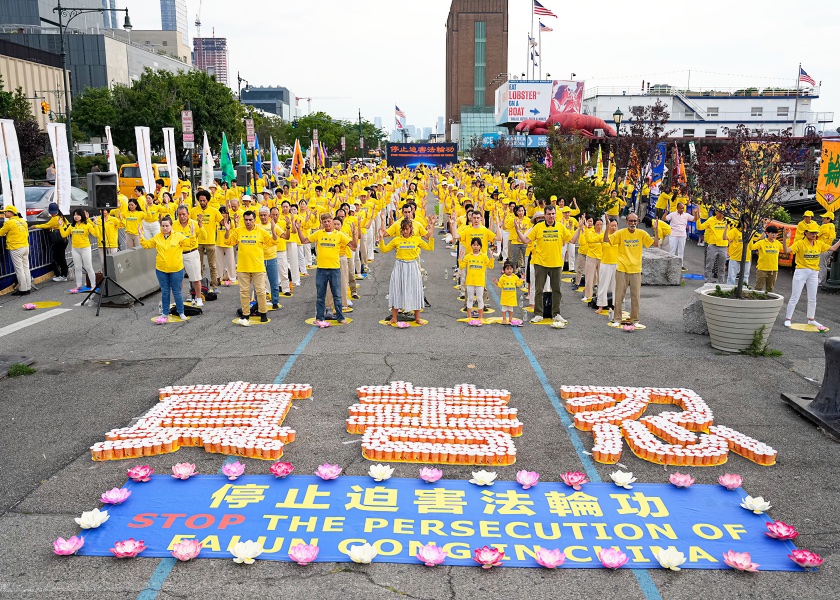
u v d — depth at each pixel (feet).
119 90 164.04
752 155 33.91
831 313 43.73
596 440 22.25
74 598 14.69
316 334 37.09
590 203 75.10
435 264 64.39
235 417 24.26
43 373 30.35
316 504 18.43
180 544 16.06
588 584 15.30
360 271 57.41
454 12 407.85
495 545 16.71
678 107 216.33
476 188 96.27
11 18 390.83
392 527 17.38
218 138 167.12
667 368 30.94
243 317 40.34
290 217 48.80
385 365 31.22
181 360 32.19
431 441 22.25
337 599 14.71
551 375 29.86
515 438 23.17
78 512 18.28
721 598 14.84
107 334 37.32
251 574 15.55
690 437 22.58
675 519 17.90
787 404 26.53
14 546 16.66
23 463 21.21
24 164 133.90
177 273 40.22
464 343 35.19
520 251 49.90
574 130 114.62
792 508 18.65
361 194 67.26
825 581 15.47
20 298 47.55
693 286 53.01
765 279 41.93
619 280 38.52
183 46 448.65
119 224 53.57
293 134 288.51
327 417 24.90
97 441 22.88
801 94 217.36
